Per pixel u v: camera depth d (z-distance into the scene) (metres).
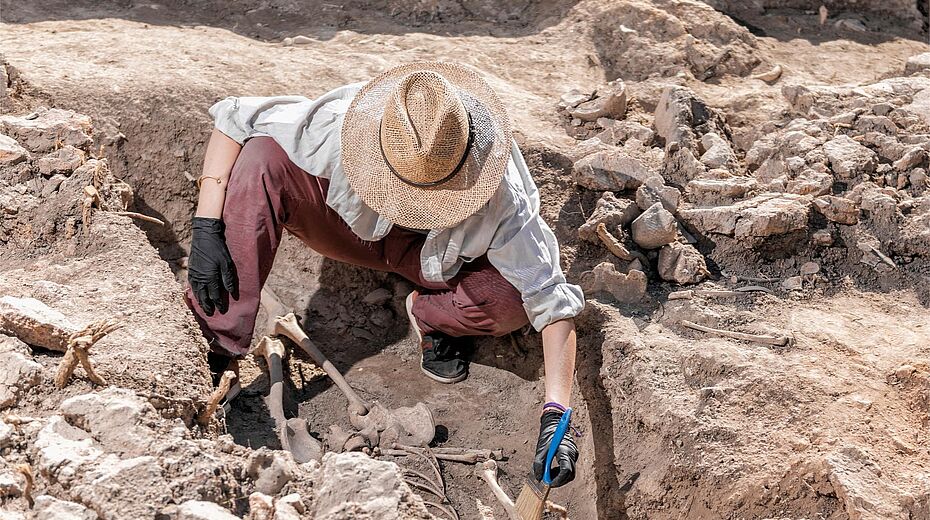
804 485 3.10
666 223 4.07
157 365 3.01
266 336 4.03
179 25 5.91
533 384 4.02
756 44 5.88
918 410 3.37
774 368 3.54
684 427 3.39
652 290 4.08
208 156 3.69
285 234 4.59
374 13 6.30
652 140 4.84
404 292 4.45
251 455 2.66
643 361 3.66
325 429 3.83
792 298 4.00
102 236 3.67
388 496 2.56
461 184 3.28
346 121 3.47
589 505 3.59
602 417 3.73
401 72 3.53
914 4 6.58
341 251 3.91
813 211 4.28
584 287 4.09
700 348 3.67
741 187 4.29
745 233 4.11
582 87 5.45
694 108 4.85
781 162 4.54
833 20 6.50
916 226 4.18
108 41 5.34
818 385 3.44
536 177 4.48
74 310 3.24
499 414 3.97
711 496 3.23
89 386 2.86
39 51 5.11
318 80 5.11
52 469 2.48
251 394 3.88
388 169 3.35
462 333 3.97
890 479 3.06
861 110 4.90
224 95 4.76
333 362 4.19
